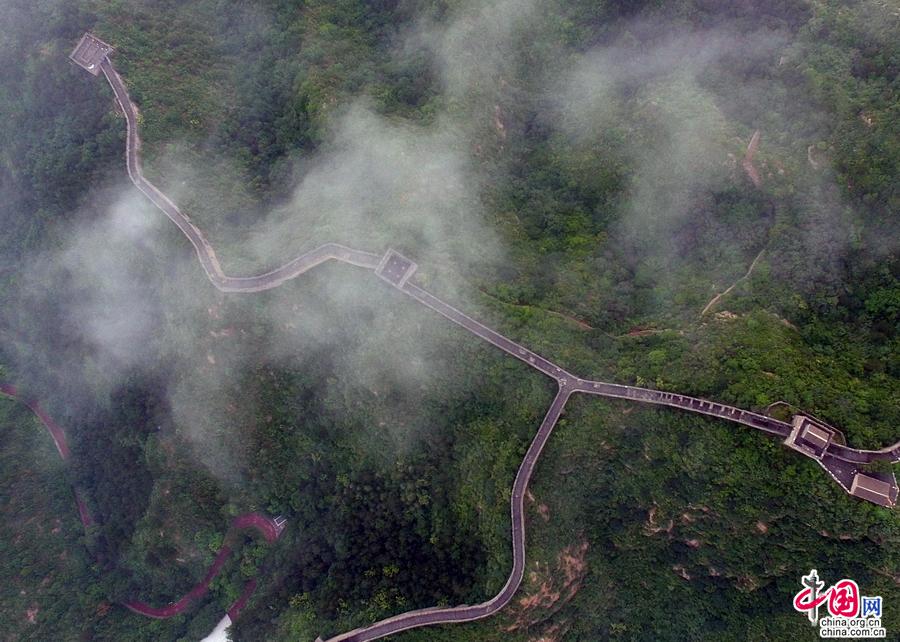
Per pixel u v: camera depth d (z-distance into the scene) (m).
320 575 80.62
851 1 77.31
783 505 61.50
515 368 69.56
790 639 65.06
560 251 80.88
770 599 67.38
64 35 81.06
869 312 69.62
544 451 69.44
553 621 72.38
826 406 61.44
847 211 70.56
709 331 69.25
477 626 68.69
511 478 69.25
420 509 77.25
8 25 83.31
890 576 58.44
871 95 71.88
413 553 77.00
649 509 71.06
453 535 75.44
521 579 68.50
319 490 83.38
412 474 77.25
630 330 74.44
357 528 80.19
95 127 79.88
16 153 84.50
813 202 71.94
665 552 73.12
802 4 79.69
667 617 73.88
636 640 74.94
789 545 63.06
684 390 65.31
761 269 71.88
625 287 77.31
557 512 71.44
